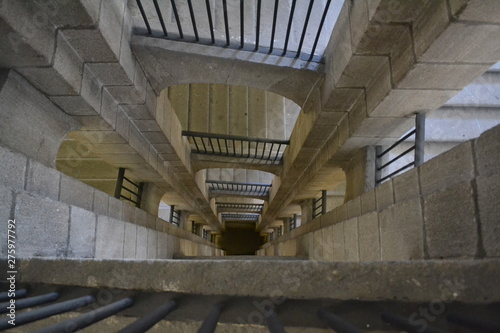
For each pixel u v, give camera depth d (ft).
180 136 16.57
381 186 9.44
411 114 9.61
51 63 7.15
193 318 4.35
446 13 6.20
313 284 4.18
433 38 6.61
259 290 4.26
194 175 20.89
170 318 4.39
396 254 8.23
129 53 9.23
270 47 9.80
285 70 10.32
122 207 12.70
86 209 9.78
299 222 31.48
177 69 10.27
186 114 21.34
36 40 6.64
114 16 8.15
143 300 4.59
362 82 9.58
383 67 8.65
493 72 17.37
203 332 2.98
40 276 5.00
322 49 10.51
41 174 7.70
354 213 11.75
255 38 10.10
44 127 8.57
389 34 7.70
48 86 7.97
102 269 4.76
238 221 54.19
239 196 29.68
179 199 23.20
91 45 7.86
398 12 7.02
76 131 10.75
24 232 6.93
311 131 13.00
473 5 5.75
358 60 8.54
